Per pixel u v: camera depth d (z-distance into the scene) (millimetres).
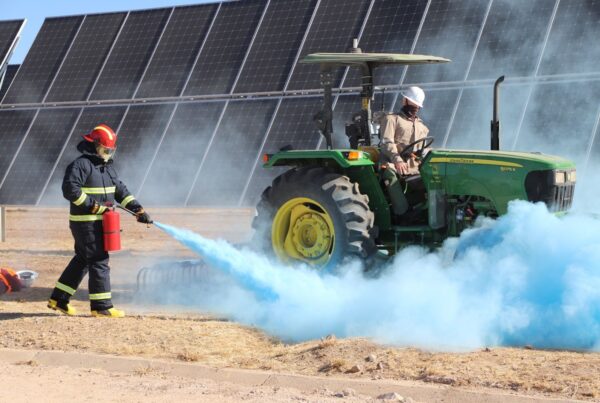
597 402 6199
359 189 11172
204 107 22359
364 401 6328
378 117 11305
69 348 8477
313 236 10992
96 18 27375
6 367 7762
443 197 10703
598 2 19109
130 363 7785
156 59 24531
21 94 26312
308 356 7895
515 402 6254
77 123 24297
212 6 24938
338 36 21703
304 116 20391
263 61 22359
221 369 7422
